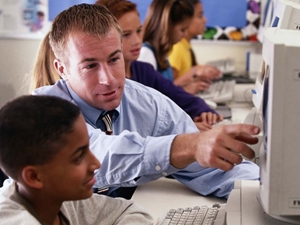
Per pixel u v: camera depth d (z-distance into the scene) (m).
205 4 3.47
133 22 2.14
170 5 2.70
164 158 1.09
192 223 1.10
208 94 2.93
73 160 0.85
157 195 1.41
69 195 0.87
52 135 0.82
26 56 3.01
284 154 0.86
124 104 1.48
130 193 1.46
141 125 1.49
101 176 1.18
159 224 1.13
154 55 2.77
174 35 2.77
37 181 0.85
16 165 0.84
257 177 1.36
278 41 0.85
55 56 1.37
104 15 1.28
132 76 2.29
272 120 0.85
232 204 1.04
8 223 0.82
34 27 3.07
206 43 3.55
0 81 2.91
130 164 1.13
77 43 1.26
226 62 3.44
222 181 1.38
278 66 0.82
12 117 0.83
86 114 1.37
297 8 1.40
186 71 3.17
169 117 1.53
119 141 1.15
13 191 0.89
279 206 0.88
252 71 3.21
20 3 3.05
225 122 2.41
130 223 1.04
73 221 0.99
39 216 0.89
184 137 1.09
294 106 0.84
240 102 2.89
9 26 3.05
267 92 0.88
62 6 3.10
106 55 1.26
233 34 3.52
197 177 1.43
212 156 0.98
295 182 0.87
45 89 1.36
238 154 0.98
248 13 3.48
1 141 0.84
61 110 0.84
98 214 1.05
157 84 2.39
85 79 1.29
